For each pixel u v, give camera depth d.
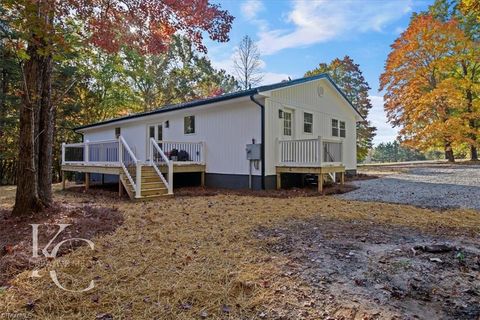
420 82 21.03
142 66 22.50
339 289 2.54
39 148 5.88
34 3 4.06
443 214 5.45
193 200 7.75
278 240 3.96
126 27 6.44
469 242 3.77
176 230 4.59
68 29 6.20
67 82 17.42
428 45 20.42
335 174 12.19
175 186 11.30
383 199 7.37
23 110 5.43
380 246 3.66
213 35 6.30
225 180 10.61
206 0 5.99
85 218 5.26
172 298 2.47
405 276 2.77
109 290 2.62
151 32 6.59
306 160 9.26
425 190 8.62
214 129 10.96
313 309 2.24
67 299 2.47
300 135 11.25
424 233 4.23
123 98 23.02
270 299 2.41
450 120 19.69
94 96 21.38
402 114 22.33
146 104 25.41
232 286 2.65
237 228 4.64
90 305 2.38
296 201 7.29
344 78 27.89
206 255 3.44
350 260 3.19
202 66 28.22
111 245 3.86
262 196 8.31
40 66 5.48
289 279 2.75
